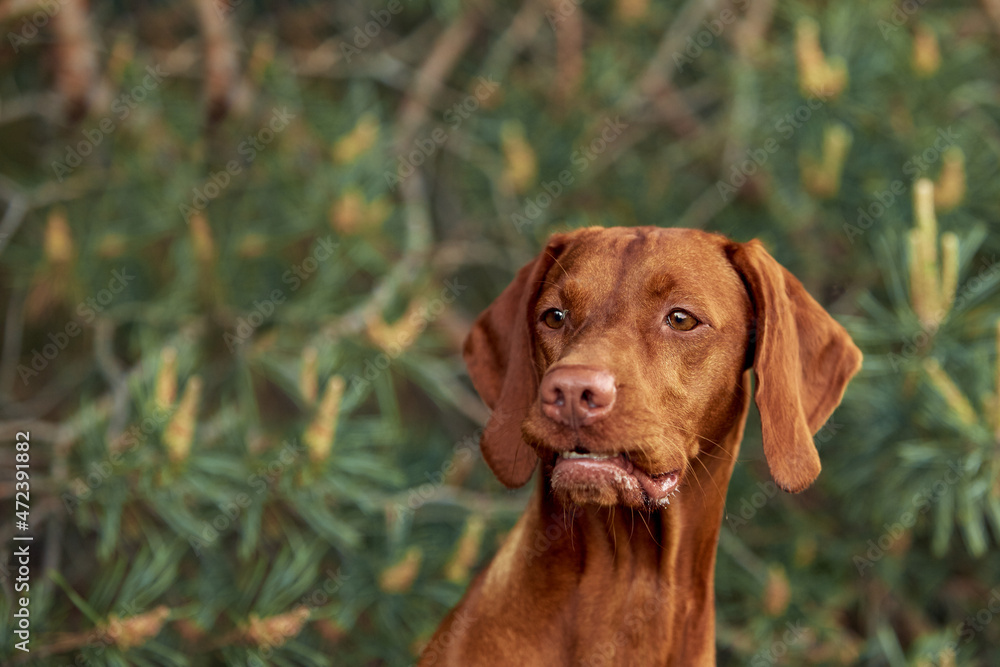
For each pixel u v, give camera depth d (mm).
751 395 2471
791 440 2189
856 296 3838
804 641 3551
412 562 3225
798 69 3771
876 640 3609
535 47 4633
